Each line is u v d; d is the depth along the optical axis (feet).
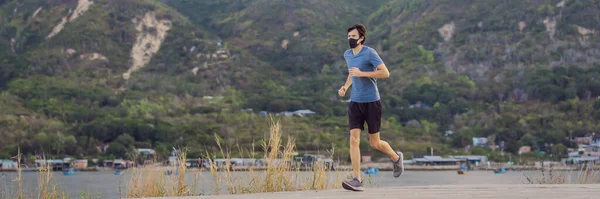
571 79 436.76
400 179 228.02
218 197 22.21
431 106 441.27
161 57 548.31
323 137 324.60
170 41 567.18
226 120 368.89
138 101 428.56
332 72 530.27
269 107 427.74
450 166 327.06
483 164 330.54
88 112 390.83
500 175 261.24
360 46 24.97
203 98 459.73
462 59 508.12
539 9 537.65
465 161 331.77
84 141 326.24
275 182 27.81
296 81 521.65
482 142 371.76
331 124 387.34
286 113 417.49
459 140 370.73
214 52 547.49
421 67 501.97
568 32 516.32
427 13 586.86
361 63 24.73
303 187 28.32
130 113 394.73
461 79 474.08
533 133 374.84
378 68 24.48
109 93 445.37
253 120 364.38
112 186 135.03
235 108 426.51
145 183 28.50
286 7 632.38
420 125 399.03
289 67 549.95
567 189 23.13
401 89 463.42
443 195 21.22
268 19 625.82
